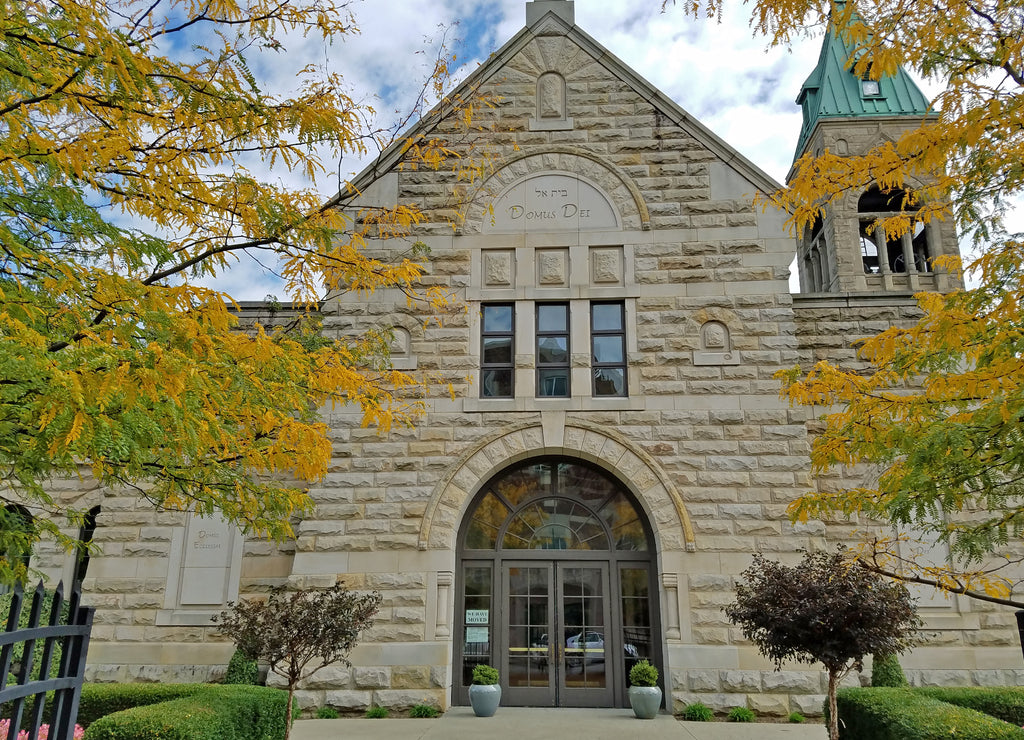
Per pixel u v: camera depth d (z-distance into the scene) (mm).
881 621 9961
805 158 7969
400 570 14711
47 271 5840
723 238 16219
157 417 4910
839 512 15172
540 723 12953
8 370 4434
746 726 12922
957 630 14898
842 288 36781
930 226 37281
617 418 15406
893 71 7391
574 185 16734
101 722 8578
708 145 16703
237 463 8492
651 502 14883
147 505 16219
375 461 15281
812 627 10055
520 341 15953
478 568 15312
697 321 15828
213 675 15172
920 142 7188
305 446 6535
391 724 13016
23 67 5508
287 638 10273
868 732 10289
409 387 15672
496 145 16969
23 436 5551
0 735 7809
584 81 17266
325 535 14953
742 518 14727
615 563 15211
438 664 14164
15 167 5973
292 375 6816
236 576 15750
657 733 12203
